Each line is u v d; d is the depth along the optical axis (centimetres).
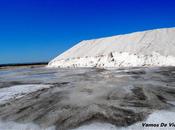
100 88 1027
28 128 573
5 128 584
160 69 2036
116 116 611
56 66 4209
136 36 3806
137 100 773
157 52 2892
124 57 3167
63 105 751
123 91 931
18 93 1097
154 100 764
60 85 1252
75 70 2742
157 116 596
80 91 980
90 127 550
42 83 1486
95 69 2677
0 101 911
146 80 1255
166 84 1083
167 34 3416
